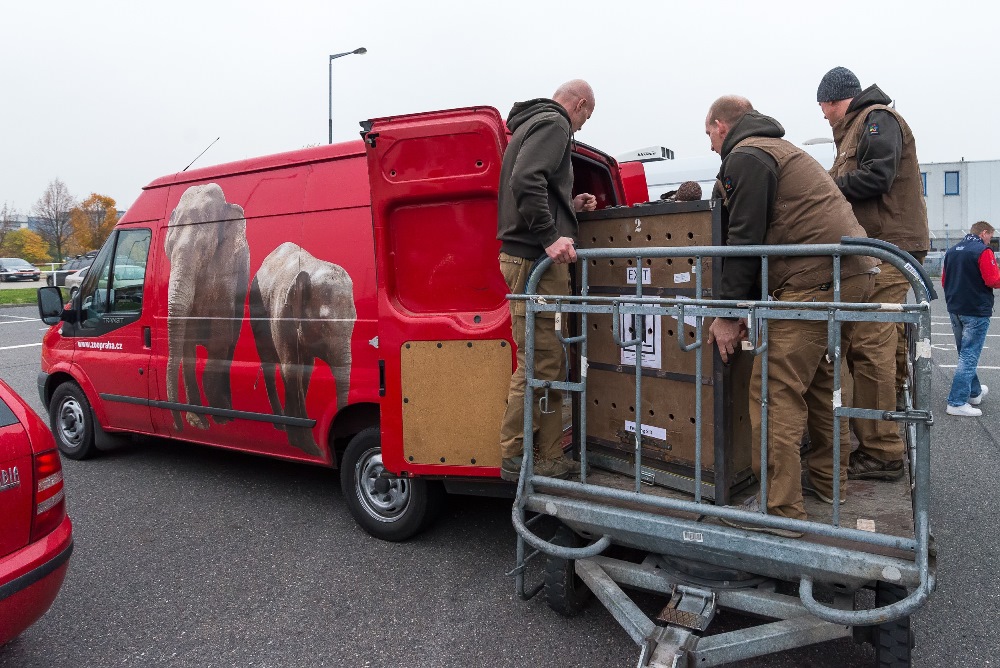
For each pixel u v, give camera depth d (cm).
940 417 725
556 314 320
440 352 381
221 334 500
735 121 322
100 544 447
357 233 434
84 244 6150
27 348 1344
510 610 358
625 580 318
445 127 365
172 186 543
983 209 4266
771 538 270
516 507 331
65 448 631
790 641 271
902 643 264
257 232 482
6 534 277
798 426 290
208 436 527
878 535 249
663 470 338
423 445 389
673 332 326
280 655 324
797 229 289
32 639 341
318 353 448
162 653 328
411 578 394
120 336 572
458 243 379
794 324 284
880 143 383
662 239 327
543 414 352
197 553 432
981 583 376
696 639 271
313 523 474
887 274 389
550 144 324
